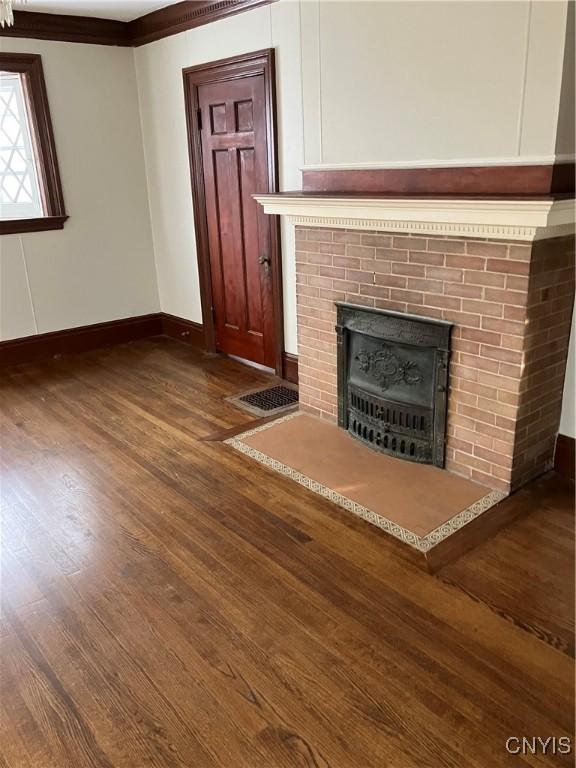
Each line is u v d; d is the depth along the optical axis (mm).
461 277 2594
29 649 1940
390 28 2578
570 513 2564
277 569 2279
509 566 2254
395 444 3072
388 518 2564
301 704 1717
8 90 4344
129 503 2752
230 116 3961
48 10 4121
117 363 4734
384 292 2961
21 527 2592
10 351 4688
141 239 5195
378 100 2725
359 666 1835
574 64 2082
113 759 1581
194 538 2480
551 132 2152
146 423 3605
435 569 2248
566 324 2635
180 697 1753
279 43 3455
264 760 1562
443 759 1550
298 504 2697
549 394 2693
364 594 2135
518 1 2131
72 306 4934
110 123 4781
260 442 3307
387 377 3021
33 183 4605
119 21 4520
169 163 4742
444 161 2516
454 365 2736
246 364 4598
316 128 3100
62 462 3150
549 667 1812
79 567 2326
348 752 1575
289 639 1947
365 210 2738
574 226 2436
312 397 3611
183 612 2078
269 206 3301
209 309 4750
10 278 4574
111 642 1960
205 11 3855
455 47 2363
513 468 2658
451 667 1821
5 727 1681
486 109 2322
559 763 1529
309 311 3449
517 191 2299
